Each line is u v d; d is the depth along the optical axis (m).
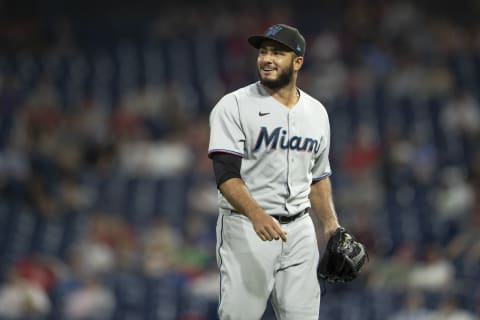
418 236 49.75
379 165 57.19
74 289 42.50
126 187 57.75
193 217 50.47
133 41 78.81
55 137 62.38
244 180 17.50
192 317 40.34
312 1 80.38
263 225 16.28
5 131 63.34
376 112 65.38
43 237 51.31
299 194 17.61
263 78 17.23
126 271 46.19
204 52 75.19
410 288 41.69
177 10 80.56
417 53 72.31
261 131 17.23
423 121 64.38
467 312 39.66
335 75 69.38
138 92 70.00
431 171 57.38
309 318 17.62
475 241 45.69
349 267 17.70
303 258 17.59
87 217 53.34
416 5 79.69
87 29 79.62
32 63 74.31
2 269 45.62
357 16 76.38
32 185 54.00
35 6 80.38
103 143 60.78
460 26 79.12
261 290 17.36
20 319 39.78
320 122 17.91
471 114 64.44
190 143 61.72
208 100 69.00
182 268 45.19
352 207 52.81
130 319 40.38
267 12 79.88
